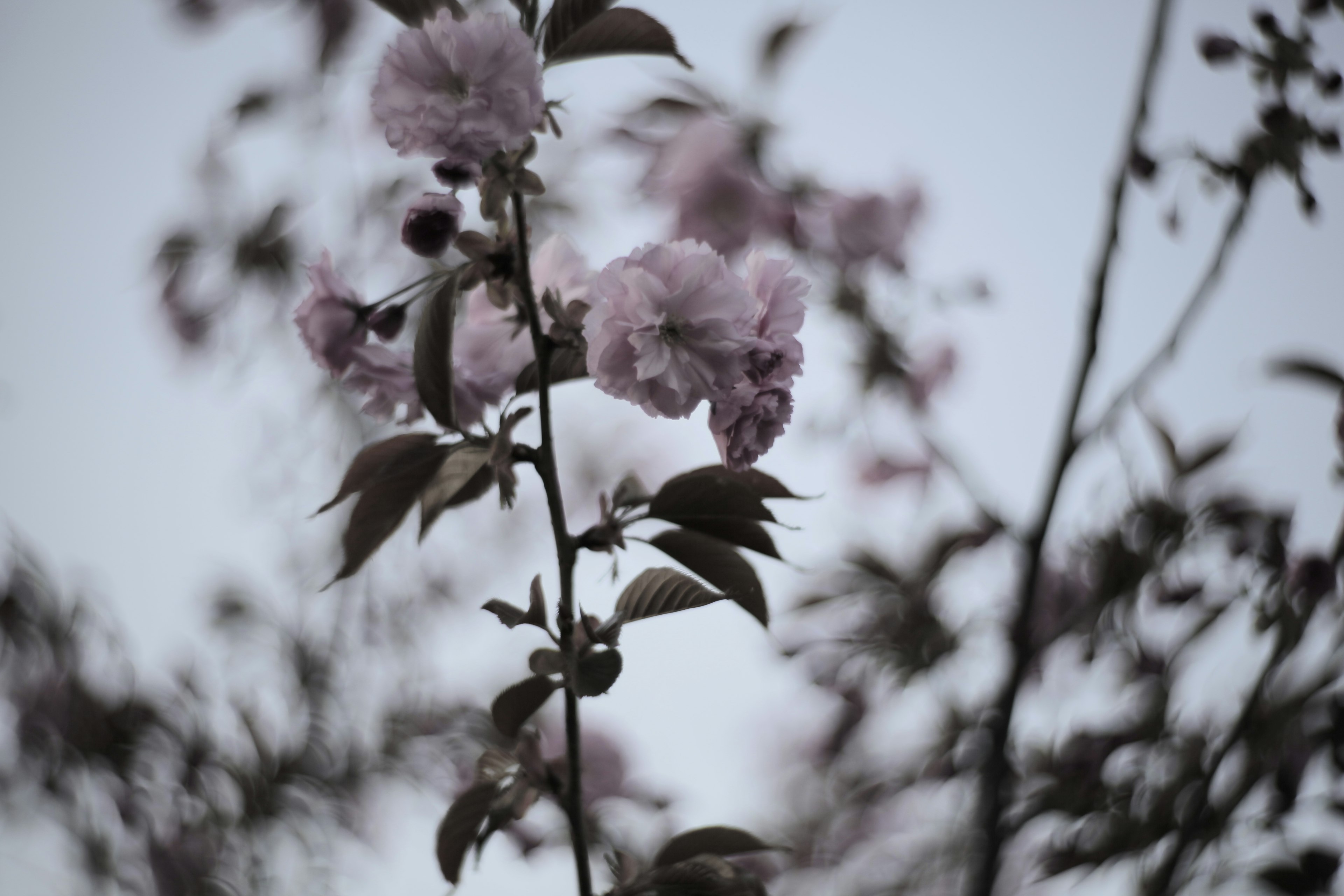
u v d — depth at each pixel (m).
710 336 1.29
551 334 1.32
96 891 1.99
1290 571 1.55
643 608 1.31
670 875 1.34
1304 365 1.53
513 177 1.31
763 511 1.32
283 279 2.24
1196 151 1.58
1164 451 1.70
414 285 1.34
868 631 2.08
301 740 2.23
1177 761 1.63
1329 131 1.56
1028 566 1.79
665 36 1.33
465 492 1.34
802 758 2.71
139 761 1.97
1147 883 1.57
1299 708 1.53
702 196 1.61
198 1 2.24
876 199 1.72
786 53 1.69
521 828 1.74
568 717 1.32
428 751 2.29
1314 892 1.55
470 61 1.29
